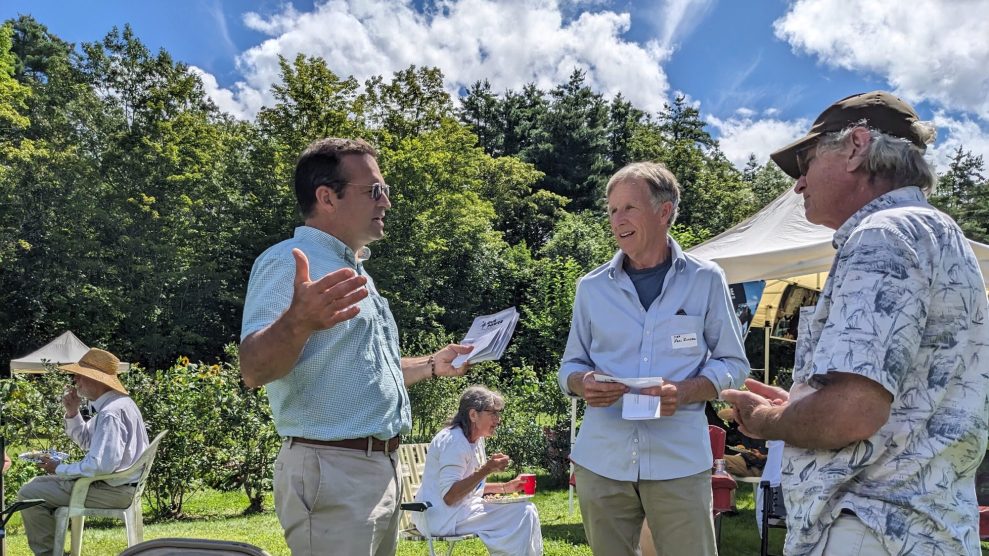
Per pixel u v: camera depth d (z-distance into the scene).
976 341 1.52
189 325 30.03
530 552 4.50
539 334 23.05
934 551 1.44
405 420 2.40
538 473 10.38
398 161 30.39
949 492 1.48
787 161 1.86
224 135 33.47
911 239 1.48
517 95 54.97
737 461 5.92
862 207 1.64
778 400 1.88
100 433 4.86
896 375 1.41
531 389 10.70
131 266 29.17
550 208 44.78
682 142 44.88
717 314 2.88
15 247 27.94
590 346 3.09
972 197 44.19
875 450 1.49
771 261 6.74
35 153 26.83
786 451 1.67
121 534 6.64
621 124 52.75
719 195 43.66
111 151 29.33
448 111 34.56
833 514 1.53
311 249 2.30
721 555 5.55
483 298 34.72
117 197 29.14
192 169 30.03
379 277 29.66
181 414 7.90
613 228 2.94
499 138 51.88
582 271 25.52
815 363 1.49
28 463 7.64
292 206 30.08
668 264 2.97
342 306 1.80
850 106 1.68
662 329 2.85
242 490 9.45
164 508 7.97
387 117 33.81
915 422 1.47
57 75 32.22
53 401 8.40
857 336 1.43
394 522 2.39
